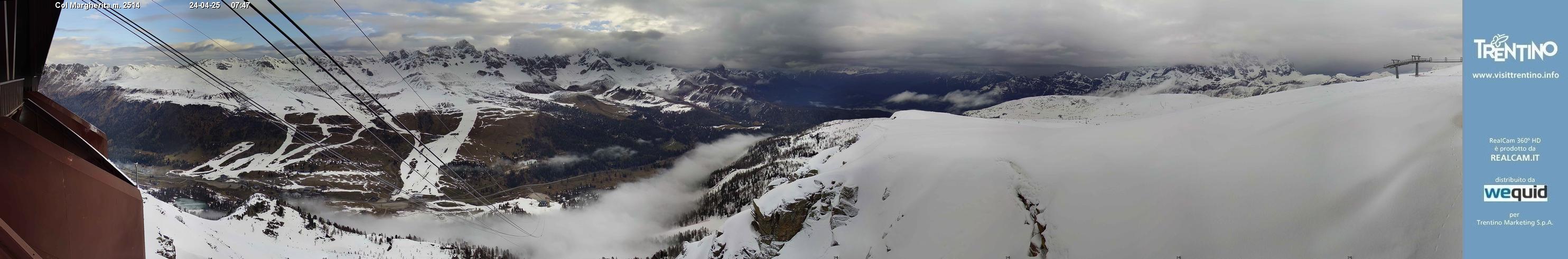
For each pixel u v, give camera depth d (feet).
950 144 377.71
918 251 294.25
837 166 399.03
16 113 44.37
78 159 34.42
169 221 508.94
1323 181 247.29
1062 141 367.66
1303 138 280.72
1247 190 258.16
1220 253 234.79
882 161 362.94
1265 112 335.06
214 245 535.60
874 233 318.86
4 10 40.14
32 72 48.60
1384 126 266.57
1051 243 271.90
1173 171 286.25
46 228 32.17
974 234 288.51
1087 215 275.59
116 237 36.68
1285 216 238.68
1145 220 261.24
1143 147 322.96
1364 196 231.30
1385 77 416.67
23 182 31.37
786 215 344.28
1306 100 358.64
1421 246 200.54
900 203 325.62
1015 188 306.76
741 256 347.56
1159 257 241.96
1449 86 305.32
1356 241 214.69
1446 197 209.36
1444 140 237.04
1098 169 304.30
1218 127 326.65
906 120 652.89
